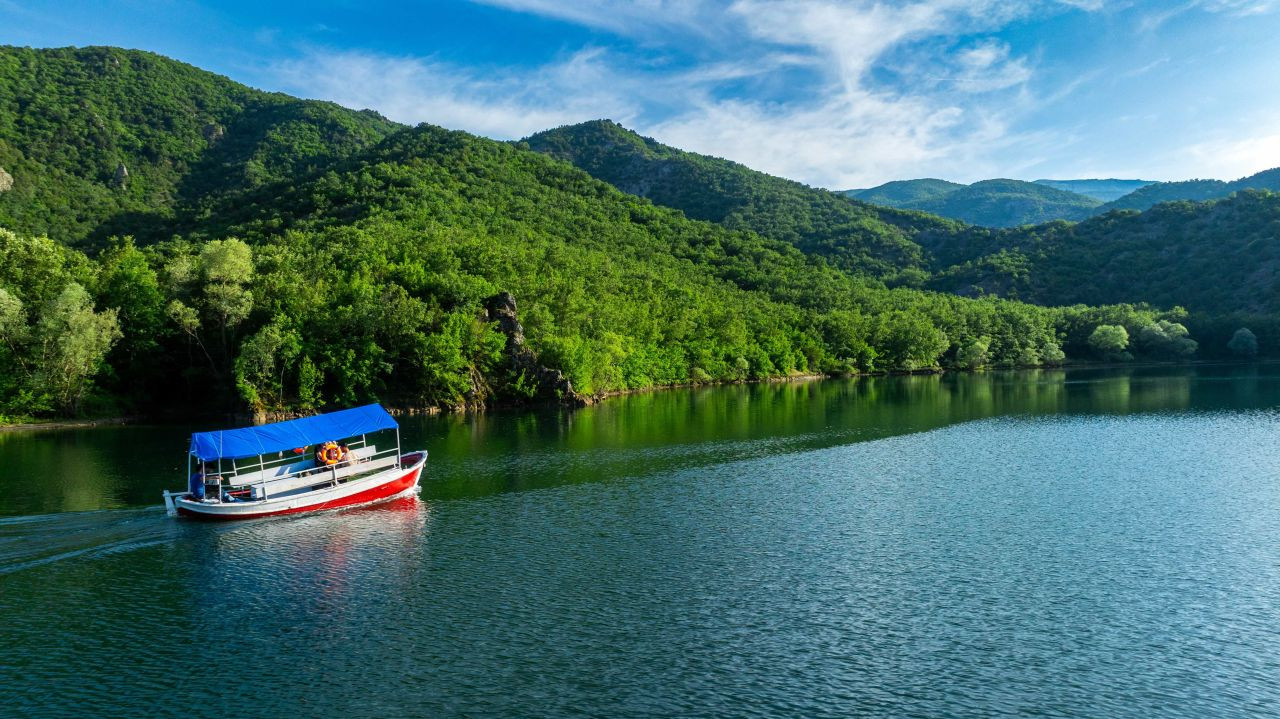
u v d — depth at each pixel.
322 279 110.69
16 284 94.88
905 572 37.53
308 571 37.62
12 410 88.06
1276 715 24.97
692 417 97.38
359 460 53.28
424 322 104.25
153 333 98.25
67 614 32.44
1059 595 34.72
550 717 24.61
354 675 27.31
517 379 110.56
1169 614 32.75
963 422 90.00
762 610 33.00
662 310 162.62
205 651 29.14
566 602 33.81
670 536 43.31
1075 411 99.12
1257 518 46.69
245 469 55.72
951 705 25.53
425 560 39.25
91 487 54.06
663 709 25.12
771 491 54.19
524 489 54.88
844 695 26.06
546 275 146.38
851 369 185.62
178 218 189.75
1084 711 25.23
